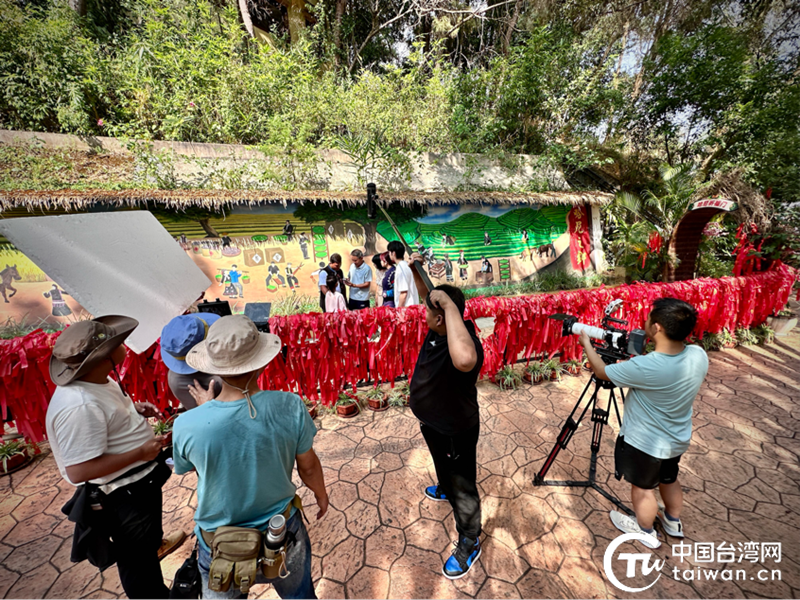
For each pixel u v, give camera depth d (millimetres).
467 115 10188
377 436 3291
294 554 1343
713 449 3098
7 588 1968
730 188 8250
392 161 9062
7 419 2881
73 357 1312
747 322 5484
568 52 10227
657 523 2350
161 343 2004
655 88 10500
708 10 9703
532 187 10594
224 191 6980
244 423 1173
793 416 3588
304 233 7832
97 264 1804
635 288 4617
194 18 8977
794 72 8672
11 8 6711
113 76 7480
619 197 9992
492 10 12719
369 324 3555
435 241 9156
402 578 2006
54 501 2605
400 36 14023
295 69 9141
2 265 6078
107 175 6906
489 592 1929
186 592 1353
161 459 1667
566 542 2225
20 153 6445
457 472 1886
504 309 3973
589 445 3178
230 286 7367
